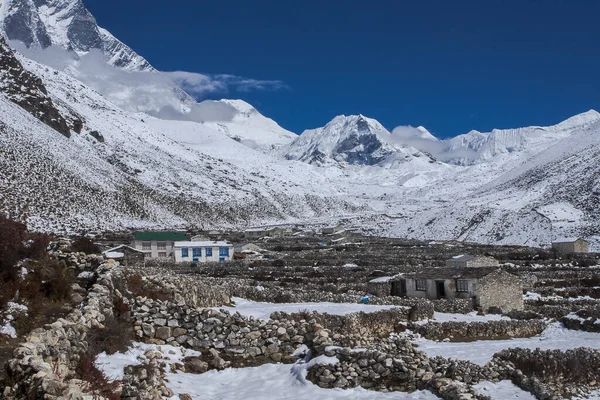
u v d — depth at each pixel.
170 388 18.62
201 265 86.25
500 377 23.45
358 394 20.64
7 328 17.70
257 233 182.50
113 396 15.64
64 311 20.06
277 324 23.73
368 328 29.67
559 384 23.64
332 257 98.19
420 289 51.22
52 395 12.41
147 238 109.06
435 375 21.86
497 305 47.34
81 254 25.25
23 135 199.62
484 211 186.38
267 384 20.84
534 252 110.50
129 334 21.34
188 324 22.84
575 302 51.31
